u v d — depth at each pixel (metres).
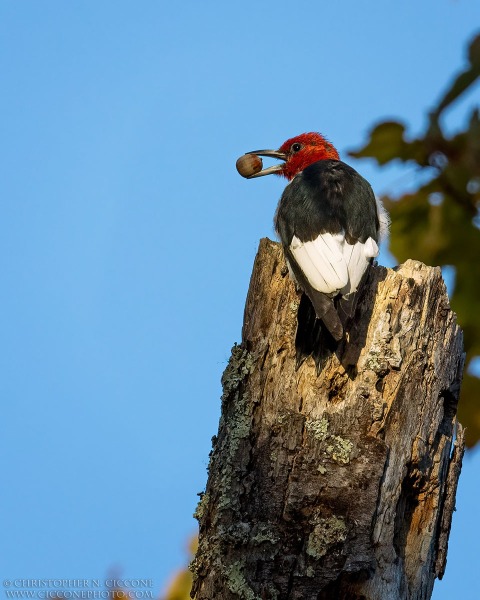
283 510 9.11
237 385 9.95
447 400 10.21
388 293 10.16
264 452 9.41
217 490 9.41
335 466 9.20
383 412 9.55
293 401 9.71
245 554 9.02
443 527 9.88
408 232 10.46
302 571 8.82
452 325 10.21
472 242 10.35
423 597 9.35
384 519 9.16
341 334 9.77
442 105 9.59
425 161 9.89
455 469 10.12
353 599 8.82
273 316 10.32
